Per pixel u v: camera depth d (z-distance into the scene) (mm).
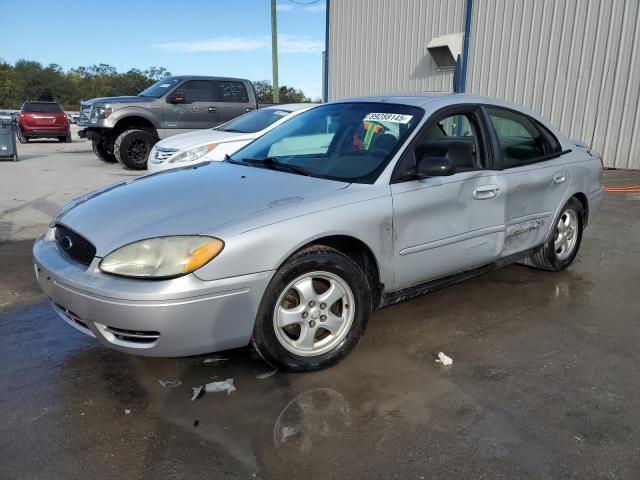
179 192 3207
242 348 3301
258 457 2314
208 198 3055
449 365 3135
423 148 3506
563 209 4582
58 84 94688
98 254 2688
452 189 3500
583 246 5762
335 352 3053
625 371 3094
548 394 2838
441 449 2379
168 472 2219
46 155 16703
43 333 3510
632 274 4836
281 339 2887
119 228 2799
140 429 2502
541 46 11930
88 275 2668
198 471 2227
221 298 2633
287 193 3074
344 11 17328
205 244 2605
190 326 2594
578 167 4695
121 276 2590
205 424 2543
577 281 4637
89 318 2666
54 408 2658
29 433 2459
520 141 4246
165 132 12414
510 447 2396
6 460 2279
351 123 3816
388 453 2350
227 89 13039
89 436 2447
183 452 2344
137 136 12086
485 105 4012
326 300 2990
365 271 3230
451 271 3668
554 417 2629
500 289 4418
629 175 10367
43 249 3102
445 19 14141
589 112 11289
